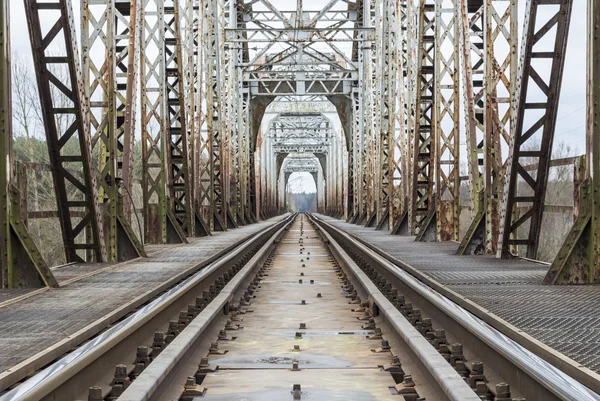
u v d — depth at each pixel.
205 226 27.94
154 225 22.16
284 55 47.81
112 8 15.84
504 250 14.32
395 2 27.91
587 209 10.18
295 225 57.84
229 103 40.53
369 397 5.59
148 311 7.61
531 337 5.88
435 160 21.00
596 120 10.05
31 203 29.31
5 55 10.23
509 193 13.62
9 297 9.22
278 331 8.84
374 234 27.72
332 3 44.56
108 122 15.75
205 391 5.78
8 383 4.66
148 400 4.69
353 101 48.28
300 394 5.60
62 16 12.41
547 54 12.05
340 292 13.00
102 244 14.38
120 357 6.37
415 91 23.42
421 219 25.44
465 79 17.25
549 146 12.88
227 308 10.10
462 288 9.68
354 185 48.16
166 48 24.06
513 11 13.83
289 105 67.75
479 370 5.73
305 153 112.75
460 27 18.14
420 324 8.21
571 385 4.25
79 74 12.95
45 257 29.09
